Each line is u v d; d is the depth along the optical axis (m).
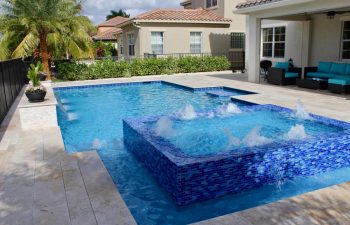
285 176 5.27
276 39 18.02
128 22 21.31
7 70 10.62
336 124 6.98
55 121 7.75
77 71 17.78
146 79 17.33
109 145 7.35
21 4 16.72
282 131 7.46
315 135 5.88
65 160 5.46
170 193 4.76
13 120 8.64
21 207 3.88
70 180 4.64
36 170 5.03
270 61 16.97
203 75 18.98
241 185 4.88
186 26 21.89
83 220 3.58
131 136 6.75
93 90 15.20
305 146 5.34
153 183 5.28
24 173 4.92
